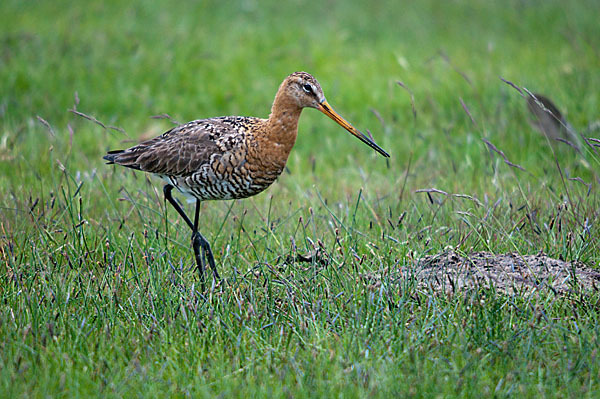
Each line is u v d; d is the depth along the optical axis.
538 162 15.17
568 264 10.45
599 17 26.50
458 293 9.70
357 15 28.25
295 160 16.42
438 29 26.50
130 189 14.23
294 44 24.48
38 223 11.74
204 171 10.78
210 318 9.47
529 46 24.05
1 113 17.69
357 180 15.39
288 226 12.77
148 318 9.64
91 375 8.41
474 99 19.02
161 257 10.88
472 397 7.93
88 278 10.38
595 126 15.72
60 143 16.36
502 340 8.89
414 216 12.65
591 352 8.48
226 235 12.57
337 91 20.61
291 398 7.87
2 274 10.59
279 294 10.34
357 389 8.01
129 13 26.98
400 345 8.84
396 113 19.02
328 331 9.27
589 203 12.17
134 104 19.94
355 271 10.45
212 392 8.24
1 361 8.40
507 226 11.78
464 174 14.77
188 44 24.06
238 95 20.61
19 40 23.31
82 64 22.16
